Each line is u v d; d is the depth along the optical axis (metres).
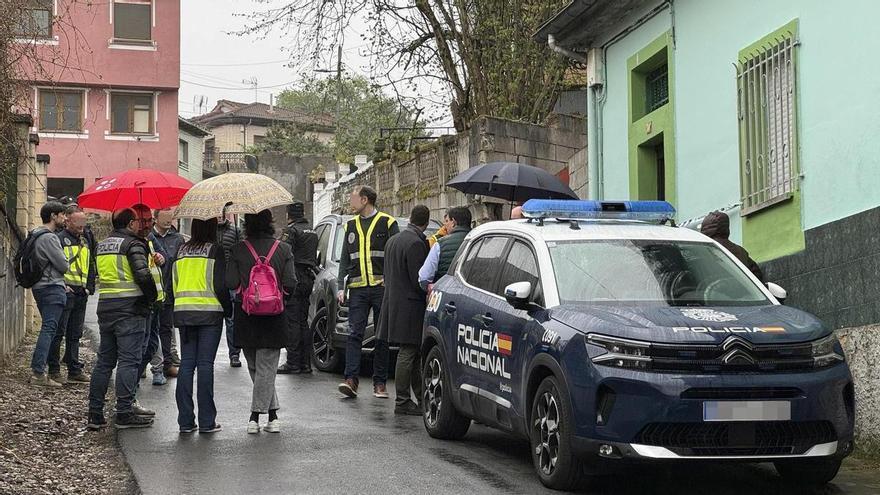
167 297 13.65
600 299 7.99
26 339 17.38
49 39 12.05
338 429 10.13
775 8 11.23
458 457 8.79
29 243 12.54
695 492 7.58
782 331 7.25
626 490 7.62
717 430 6.98
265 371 9.87
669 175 13.81
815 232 10.34
